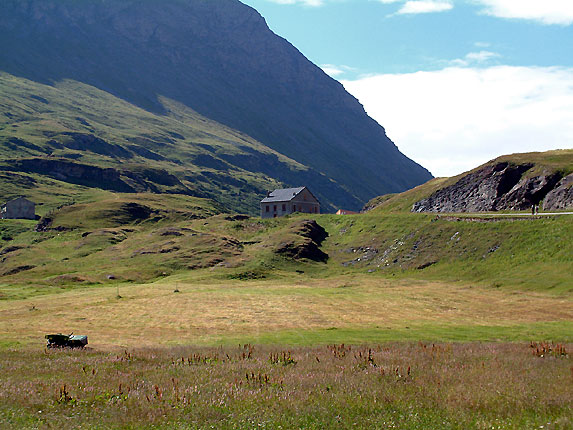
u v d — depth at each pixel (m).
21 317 61.88
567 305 58.03
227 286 90.38
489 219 102.50
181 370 25.86
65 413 17.91
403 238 112.44
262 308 65.19
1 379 23.22
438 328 47.50
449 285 80.44
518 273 77.81
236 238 136.75
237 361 28.80
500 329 45.75
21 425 16.41
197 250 124.44
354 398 19.34
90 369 26.28
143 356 31.02
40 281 101.25
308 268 108.75
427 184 163.25
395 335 43.28
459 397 19.22
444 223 110.75
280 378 22.89
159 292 83.12
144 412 17.69
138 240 145.50
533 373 23.69
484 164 138.75
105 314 63.16
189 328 52.34
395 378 22.78
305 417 17.06
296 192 188.25
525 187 116.44
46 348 36.88
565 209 100.94
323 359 28.88
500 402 18.61
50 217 194.88
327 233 135.88
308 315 59.19
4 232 186.62
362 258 111.31
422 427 16.25
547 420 16.73
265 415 17.16
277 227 144.75
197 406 18.34
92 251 140.25
